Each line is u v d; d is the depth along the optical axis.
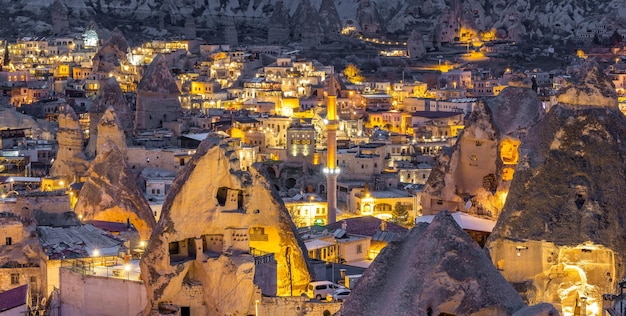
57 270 128.50
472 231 135.75
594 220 118.38
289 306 108.69
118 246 134.62
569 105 122.75
